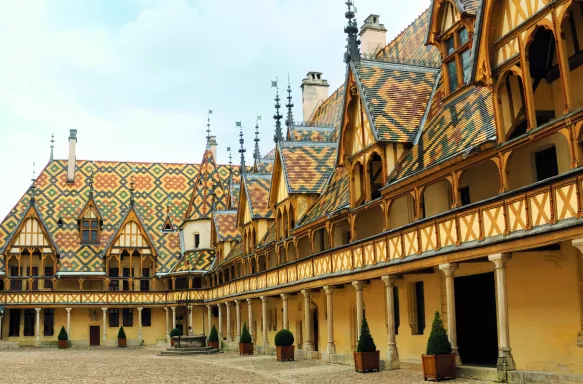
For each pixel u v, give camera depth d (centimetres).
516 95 1886
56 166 6894
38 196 6575
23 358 4047
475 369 1800
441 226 1998
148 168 7175
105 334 5912
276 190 3878
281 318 4238
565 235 1458
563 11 1553
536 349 1870
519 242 1614
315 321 3672
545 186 1530
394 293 2795
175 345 4566
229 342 4788
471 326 2386
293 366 2888
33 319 5909
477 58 1859
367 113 2608
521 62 1708
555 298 1803
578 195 1422
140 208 6769
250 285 4209
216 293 5306
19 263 5869
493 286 2377
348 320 3186
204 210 6350
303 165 3656
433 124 2505
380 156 2569
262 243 4184
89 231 6350
